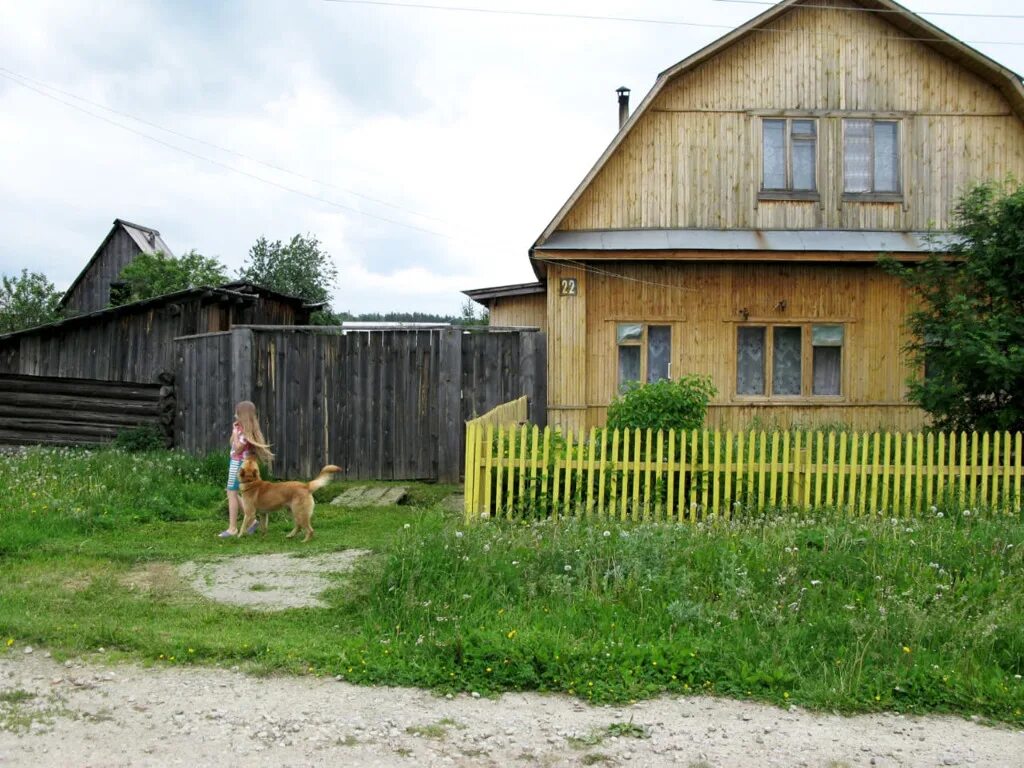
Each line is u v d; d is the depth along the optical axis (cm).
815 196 1609
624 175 1609
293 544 947
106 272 4491
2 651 589
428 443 1474
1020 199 1171
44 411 1667
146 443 1565
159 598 735
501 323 2153
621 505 971
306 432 1482
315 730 482
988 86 1617
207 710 504
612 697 537
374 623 654
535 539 821
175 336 1645
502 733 486
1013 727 514
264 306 2011
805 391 1583
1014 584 749
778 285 1583
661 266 1579
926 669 577
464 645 585
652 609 670
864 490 998
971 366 1157
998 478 1020
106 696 522
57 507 1034
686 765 453
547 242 1556
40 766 434
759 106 1612
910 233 1602
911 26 1582
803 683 557
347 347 1480
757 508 983
